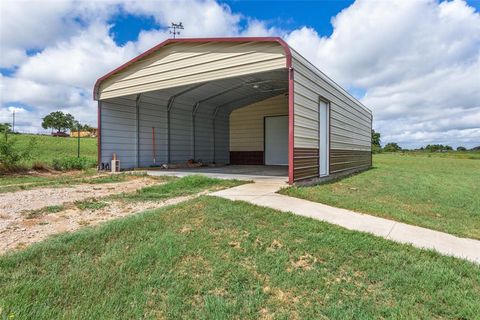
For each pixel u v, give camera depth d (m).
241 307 2.16
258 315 2.08
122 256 2.86
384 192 7.88
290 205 4.95
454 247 3.43
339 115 10.80
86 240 3.17
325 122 9.30
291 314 2.10
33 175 9.32
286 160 15.50
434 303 2.24
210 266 2.75
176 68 8.72
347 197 6.44
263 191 6.15
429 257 3.09
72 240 3.15
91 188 6.92
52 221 4.06
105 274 2.53
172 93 11.98
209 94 12.73
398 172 14.52
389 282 2.54
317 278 2.59
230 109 16.47
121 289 2.32
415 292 2.40
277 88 12.52
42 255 2.81
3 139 9.74
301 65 7.30
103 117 10.48
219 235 3.44
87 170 10.74
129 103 11.29
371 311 2.13
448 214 5.48
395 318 2.04
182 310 2.10
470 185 10.05
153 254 2.91
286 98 15.44
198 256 2.94
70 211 4.61
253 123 16.41
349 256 3.04
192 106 13.98
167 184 7.05
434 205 6.32
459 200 6.95
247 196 5.56
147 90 9.38
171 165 12.48
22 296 2.15
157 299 2.22
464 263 2.95
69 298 2.18
